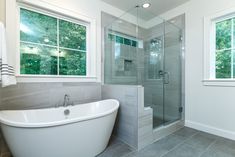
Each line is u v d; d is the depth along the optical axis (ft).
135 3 8.51
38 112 5.46
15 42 5.46
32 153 4.05
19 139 3.92
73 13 7.06
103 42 8.29
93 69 7.86
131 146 5.92
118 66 8.66
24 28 5.95
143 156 5.18
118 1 8.31
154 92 8.17
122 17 8.86
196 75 7.82
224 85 6.64
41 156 4.09
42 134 3.86
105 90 7.79
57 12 6.59
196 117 7.83
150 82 8.77
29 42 6.06
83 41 7.85
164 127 7.04
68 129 4.16
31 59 6.10
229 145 5.90
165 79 8.82
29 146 3.96
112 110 5.40
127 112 6.20
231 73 6.77
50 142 4.01
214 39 7.32
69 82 6.96
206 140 6.41
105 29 8.37
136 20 9.18
